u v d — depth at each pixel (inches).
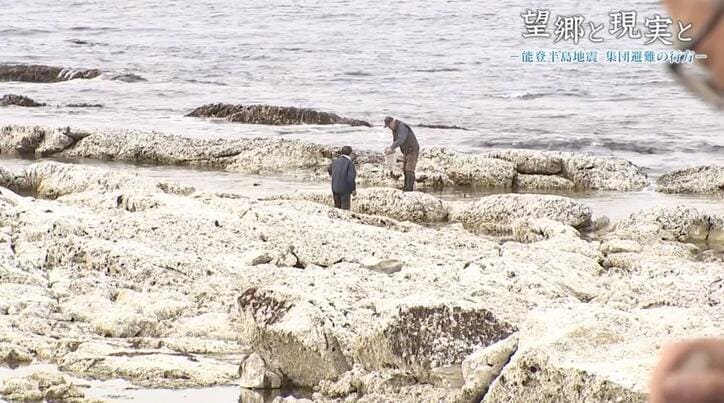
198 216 2689.5
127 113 6673.2
